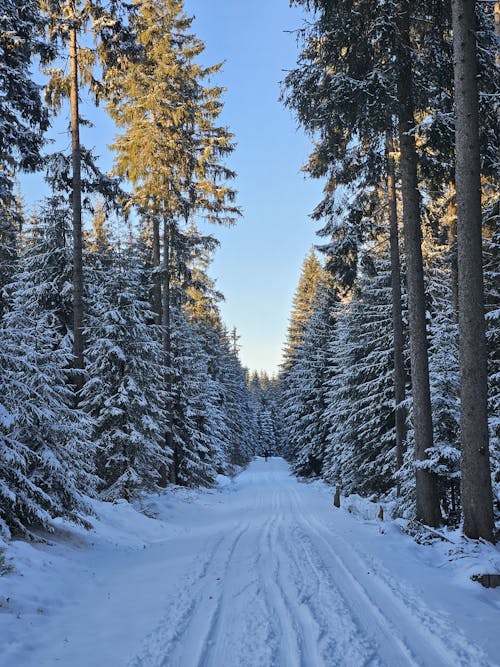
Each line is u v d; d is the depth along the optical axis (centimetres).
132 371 1666
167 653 465
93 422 1112
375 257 1900
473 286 889
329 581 700
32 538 839
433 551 912
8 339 897
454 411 1301
